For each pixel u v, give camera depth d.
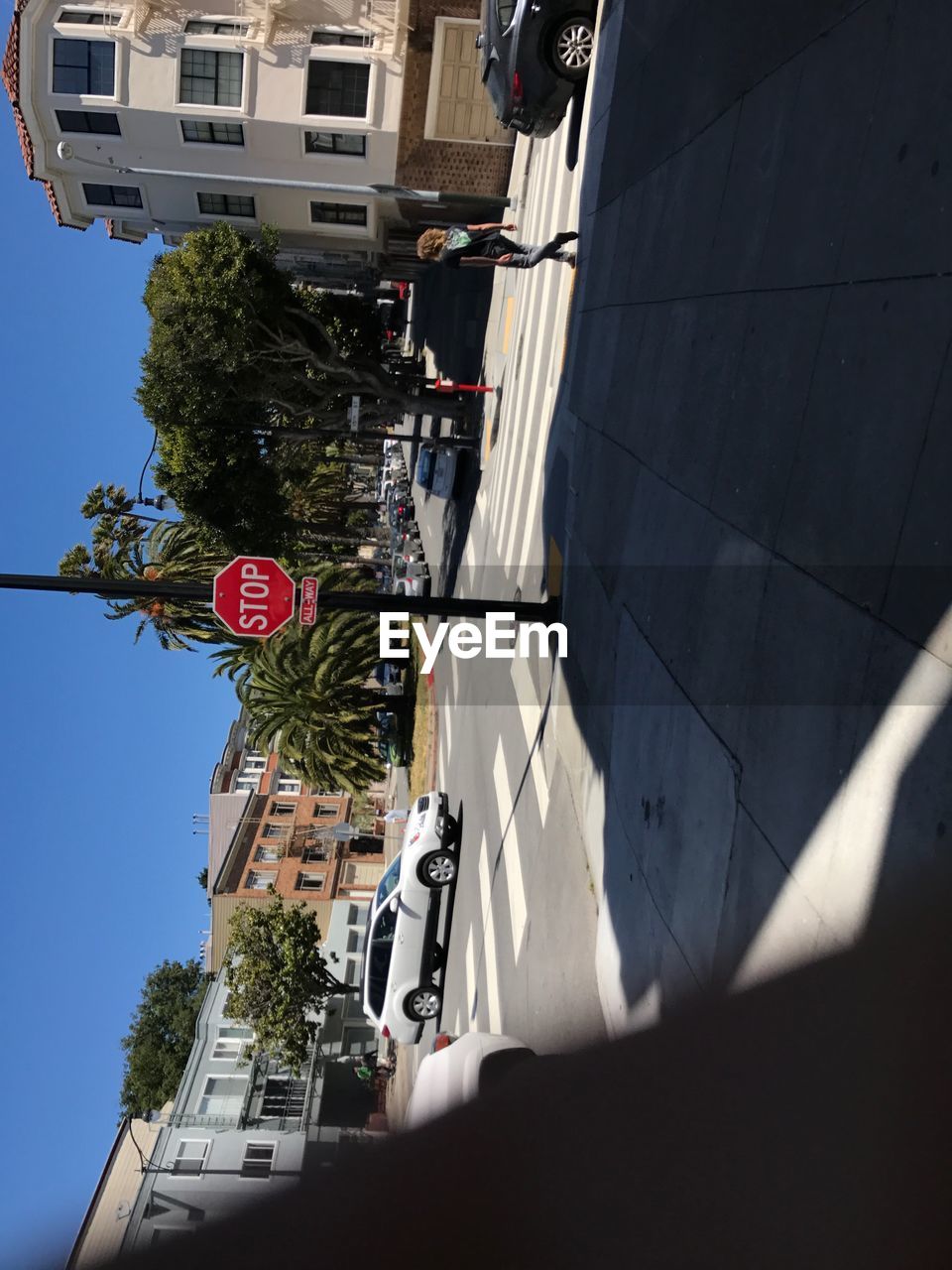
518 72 11.20
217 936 44.06
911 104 4.17
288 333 16.92
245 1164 30.05
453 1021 12.42
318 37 19.11
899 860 3.82
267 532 17.02
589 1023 7.26
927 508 3.83
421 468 18.84
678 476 6.61
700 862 5.64
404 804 24.47
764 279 5.49
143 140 20.30
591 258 9.91
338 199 21.86
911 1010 3.58
